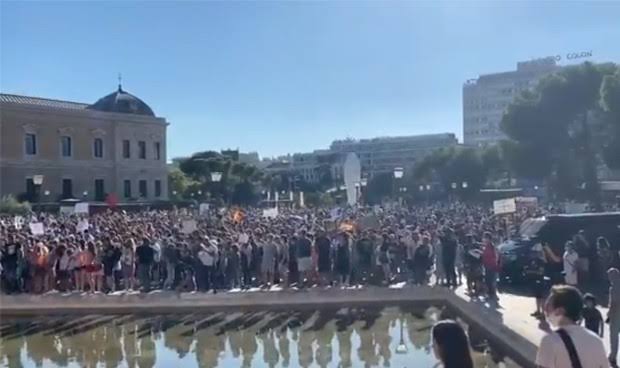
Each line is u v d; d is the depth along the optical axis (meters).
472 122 166.25
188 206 82.69
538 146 57.28
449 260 25.33
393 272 26.89
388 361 17.17
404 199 99.06
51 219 45.38
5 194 78.31
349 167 60.50
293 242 26.39
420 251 25.83
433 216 41.66
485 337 19.09
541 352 5.45
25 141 81.38
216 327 21.97
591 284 23.36
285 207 71.00
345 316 23.27
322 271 26.09
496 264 22.58
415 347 18.67
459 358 4.72
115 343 20.28
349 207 56.84
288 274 26.34
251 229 30.83
